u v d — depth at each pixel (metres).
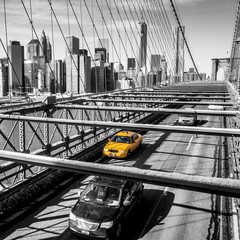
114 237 7.24
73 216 7.46
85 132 14.29
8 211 8.49
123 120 19.42
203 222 8.16
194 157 14.72
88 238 7.17
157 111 9.97
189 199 9.73
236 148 11.78
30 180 9.73
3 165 8.70
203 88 39.72
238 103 12.29
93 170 3.01
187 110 9.70
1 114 8.73
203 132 6.37
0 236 7.38
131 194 8.34
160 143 17.89
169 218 8.40
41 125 28.50
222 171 12.44
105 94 19.06
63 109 12.07
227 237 7.35
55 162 3.28
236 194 2.39
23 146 9.92
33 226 7.89
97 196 7.93
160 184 2.68
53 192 10.09
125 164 13.52
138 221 8.23
